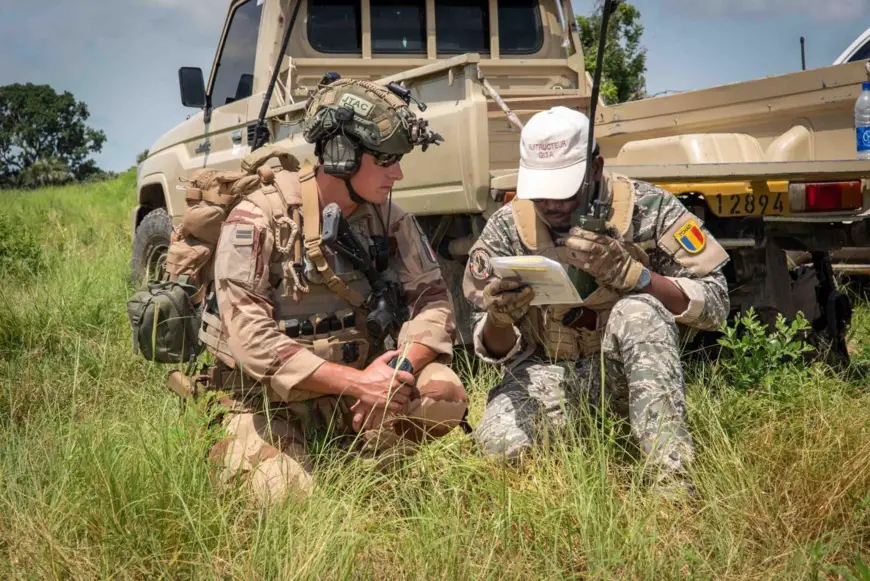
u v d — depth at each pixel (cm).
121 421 308
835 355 387
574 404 293
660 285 273
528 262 250
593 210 274
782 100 434
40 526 231
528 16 571
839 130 418
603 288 285
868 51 662
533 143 276
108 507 237
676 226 284
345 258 270
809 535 233
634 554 218
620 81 1513
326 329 271
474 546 228
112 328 471
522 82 567
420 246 290
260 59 535
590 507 233
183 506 234
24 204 1381
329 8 538
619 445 274
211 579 215
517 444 282
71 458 261
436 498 247
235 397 284
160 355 283
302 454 266
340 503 235
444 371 279
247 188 274
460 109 383
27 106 11175
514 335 297
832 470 255
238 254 263
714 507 235
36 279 612
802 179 367
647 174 352
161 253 623
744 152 446
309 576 209
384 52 546
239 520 239
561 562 229
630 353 265
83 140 11550
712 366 331
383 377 260
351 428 281
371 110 261
